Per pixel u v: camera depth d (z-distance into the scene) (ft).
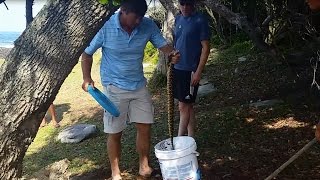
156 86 31.48
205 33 16.53
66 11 10.41
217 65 35.68
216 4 19.04
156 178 15.99
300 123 20.40
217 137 19.49
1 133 11.07
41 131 25.41
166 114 24.97
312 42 24.75
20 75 10.73
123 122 15.29
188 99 17.19
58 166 16.63
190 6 16.51
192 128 18.04
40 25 10.52
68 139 21.99
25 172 18.29
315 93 23.50
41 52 10.59
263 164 16.46
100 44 14.56
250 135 19.45
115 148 15.57
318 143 17.79
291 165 16.15
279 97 24.82
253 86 27.96
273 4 24.23
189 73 16.90
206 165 16.63
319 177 15.10
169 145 13.79
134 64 14.75
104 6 10.36
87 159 18.76
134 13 13.70
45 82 10.77
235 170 16.08
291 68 26.35
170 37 25.71
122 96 14.92
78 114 28.35
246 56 36.37
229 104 25.36
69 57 10.67
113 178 15.84
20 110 10.93
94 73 41.14
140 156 16.10
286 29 28.37
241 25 19.45
